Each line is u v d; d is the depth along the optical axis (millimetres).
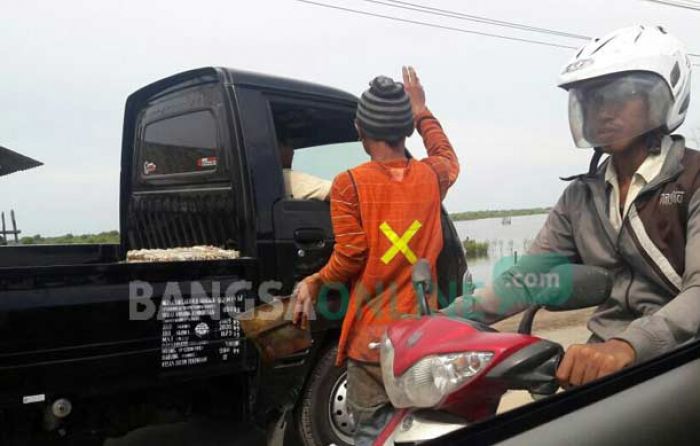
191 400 3109
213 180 3523
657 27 1850
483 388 1500
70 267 2584
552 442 1491
